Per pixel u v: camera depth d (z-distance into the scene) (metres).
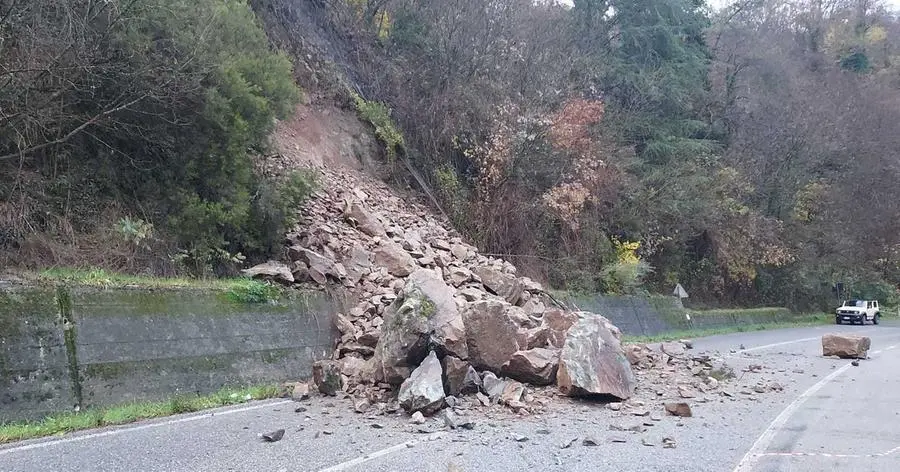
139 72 9.81
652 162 29.66
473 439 6.62
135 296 8.45
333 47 20.98
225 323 9.45
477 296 13.12
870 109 43.44
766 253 33.03
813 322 37.19
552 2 28.11
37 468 5.37
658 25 32.41
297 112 17.81
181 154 11.04
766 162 37.19
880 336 25.73
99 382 7.62
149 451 5.95
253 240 12.11
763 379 11.59
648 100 31.27
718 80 38.72
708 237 31.28
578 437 6.82
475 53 22.34
